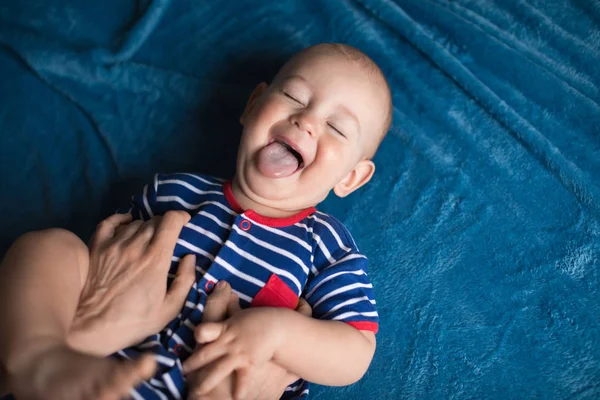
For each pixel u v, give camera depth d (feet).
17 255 3.15
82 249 3.43
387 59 5.16
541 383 4.24
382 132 4.37
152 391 3.14
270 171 3.90
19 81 4.68
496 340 4.41
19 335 2.91
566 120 5.06
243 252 3.87
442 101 5.12
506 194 4.91
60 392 2.82
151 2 4.85
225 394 3.26
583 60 5.19
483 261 4.72
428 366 4.32
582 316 4.48
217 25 4.99
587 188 4.82
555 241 4.75
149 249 3.57
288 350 3.42
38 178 4.53
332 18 5.15
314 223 4.20
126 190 4.68
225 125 4.92
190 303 3.60
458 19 5.28
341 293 3.90
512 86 5.16
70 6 4.87
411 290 4.62
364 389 4.23
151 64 4.91
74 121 4.72
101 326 3.26
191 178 4.31
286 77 4.09
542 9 5.34
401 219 4.87
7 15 4.80
